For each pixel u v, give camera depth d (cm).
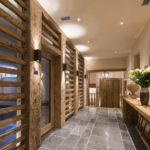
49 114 326
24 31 202
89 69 765
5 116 255
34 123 214
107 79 948
